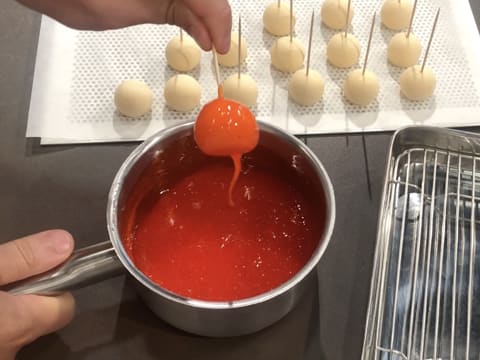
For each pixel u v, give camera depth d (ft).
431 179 2.61
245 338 2.28
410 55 3.01
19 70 3.05
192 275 2.24
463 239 2.47
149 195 2.43
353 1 3.35
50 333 2.27
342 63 3.04
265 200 2.43
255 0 3.34
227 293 2.20
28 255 2.06
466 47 3.16
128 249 2.29
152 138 2.28
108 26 2.65
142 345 2.27
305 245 2.30
